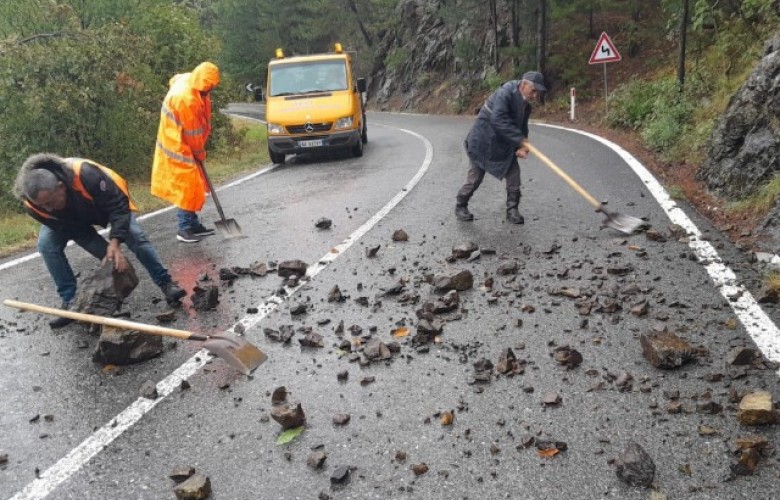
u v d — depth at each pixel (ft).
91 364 12.17
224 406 10.32
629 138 39.27
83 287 13.57
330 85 41.98
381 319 13.37
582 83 61.41
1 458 9.21
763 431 8.63
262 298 14.98
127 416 10.20
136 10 45.73
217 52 52.34
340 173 34.17
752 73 21.95
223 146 47.52
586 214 20.34
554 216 20.45
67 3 40.34
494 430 9.18
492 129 19.65
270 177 35.17
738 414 8.84
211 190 20.76
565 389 10.12
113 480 8.64
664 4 39.45
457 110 83.20
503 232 19.13
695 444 8.49
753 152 20.17
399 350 11.85
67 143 34.76
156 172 19.84
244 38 147.43
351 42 125.90
